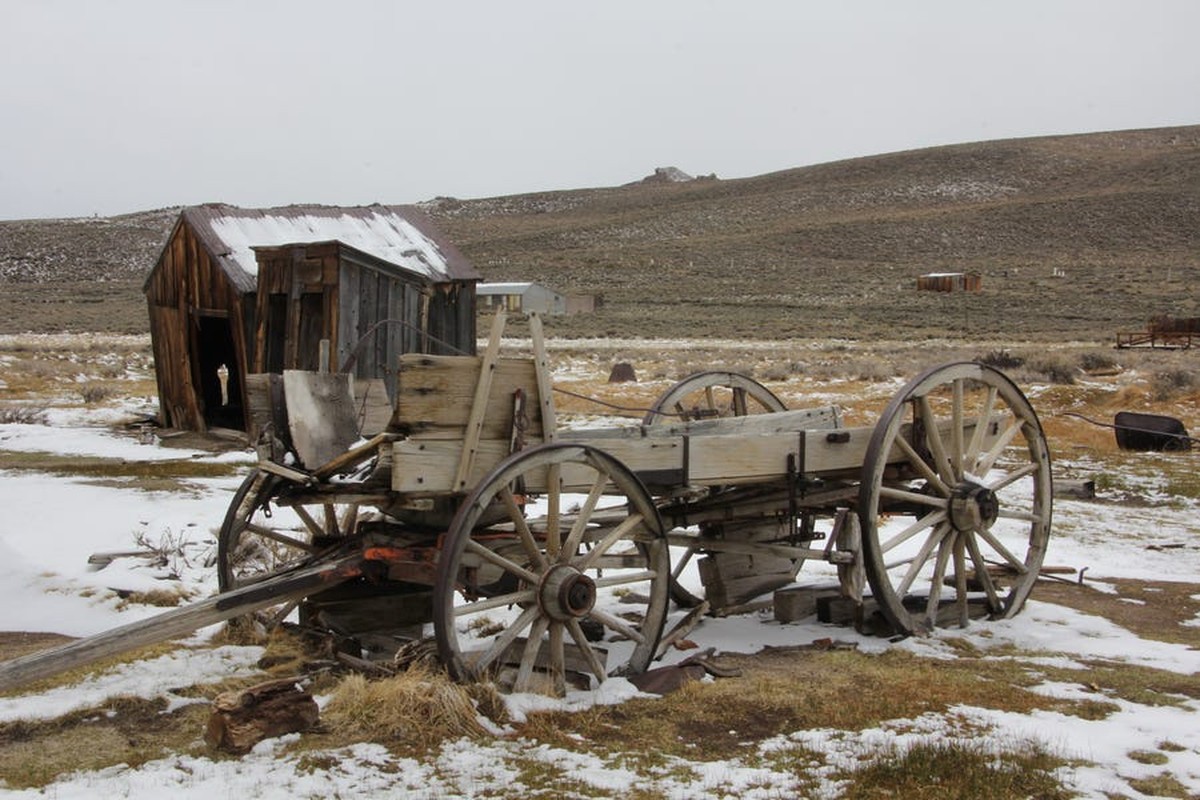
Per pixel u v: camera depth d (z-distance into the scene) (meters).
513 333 74.19
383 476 6.23
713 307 95.31
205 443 19.33
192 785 4.80
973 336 66.94
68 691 6.23
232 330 19.30
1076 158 189.12
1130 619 8.78
